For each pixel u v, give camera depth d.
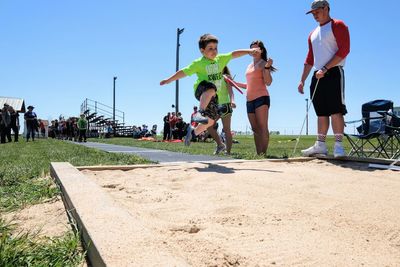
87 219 1.98
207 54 5.19
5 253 1.78
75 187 2.90
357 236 2.23
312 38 5.80
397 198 3.14
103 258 1.46
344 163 5.46
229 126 7.73
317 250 1.98
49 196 3.38
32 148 11.91
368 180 4.00
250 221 2.47
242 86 7.43
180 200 3.10
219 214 2.65
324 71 5.37
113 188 3.72
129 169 4.99
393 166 4.91
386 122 6.16
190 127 5.63
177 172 4.58
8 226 2.45
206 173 4.41
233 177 4.09
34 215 2.84
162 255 1.50
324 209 2.77
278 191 3.40
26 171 5.05
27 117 20.67
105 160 6.50
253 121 7.33
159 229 2.28
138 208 2.84
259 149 7.38
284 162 5.62
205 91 5.16
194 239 2.08
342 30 5.40
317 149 5.97
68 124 28.52
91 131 43.59
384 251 2.02
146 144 15.37
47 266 1.79
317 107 5.82
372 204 2.93
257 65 6.97
